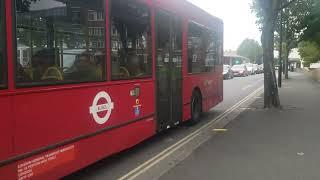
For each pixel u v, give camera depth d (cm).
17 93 495
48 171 547
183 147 941
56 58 572
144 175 715
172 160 820
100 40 684
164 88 979
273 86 1705
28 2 519
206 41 1345
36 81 530
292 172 729
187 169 751
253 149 917
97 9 675
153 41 911
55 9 571
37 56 534
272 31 1686
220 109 1703
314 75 4788
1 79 474
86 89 637
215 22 1465
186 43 1137
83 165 629
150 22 893
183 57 1115
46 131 545
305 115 1483
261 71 7700
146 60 875
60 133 573
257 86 3434
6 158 477
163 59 971
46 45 552
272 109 1670
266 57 1695
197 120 1260
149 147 941
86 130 637
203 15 1305
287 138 1044
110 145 712
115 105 731
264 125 1259
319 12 2569
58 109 570
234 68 5878
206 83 1354
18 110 496
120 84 750
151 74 899
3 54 477
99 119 675
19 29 503
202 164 786
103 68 692
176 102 1066
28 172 511
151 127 899
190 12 1172
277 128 1200
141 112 845
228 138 1048
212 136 1076
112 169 755
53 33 567
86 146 637
